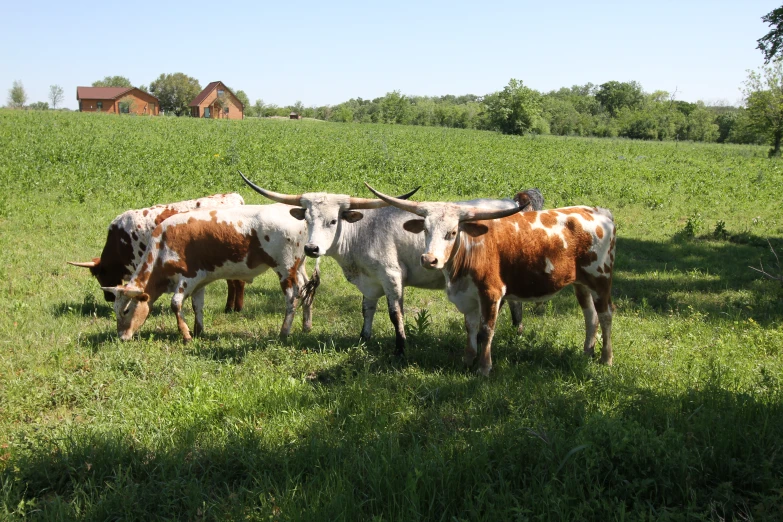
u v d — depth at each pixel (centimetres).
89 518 418
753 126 4859
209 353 746
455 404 600
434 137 5391
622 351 757
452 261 670
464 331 836
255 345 770
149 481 460
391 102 10212
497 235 675
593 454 441
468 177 2358
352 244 765
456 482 434
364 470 461
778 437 470
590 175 2623
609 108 14162
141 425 548
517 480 444
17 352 736
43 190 1869
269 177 2189
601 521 403
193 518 426
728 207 1970
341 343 795
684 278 1129
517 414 545
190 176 2117
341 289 1059
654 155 4353
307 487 442
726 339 773
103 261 977
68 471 476
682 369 675
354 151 3297
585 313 745
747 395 548
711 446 458
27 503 431
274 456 488
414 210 665
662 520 384
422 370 696
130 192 1861
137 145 3170
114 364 698
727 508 410
